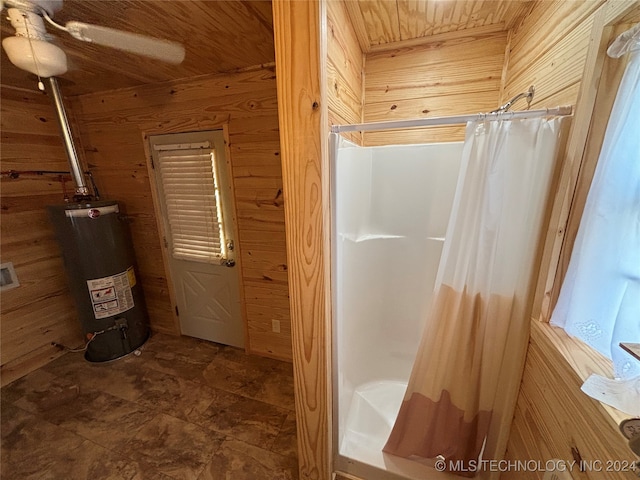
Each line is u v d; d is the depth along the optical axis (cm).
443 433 124
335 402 127
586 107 76
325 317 105
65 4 111
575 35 83
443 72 165
